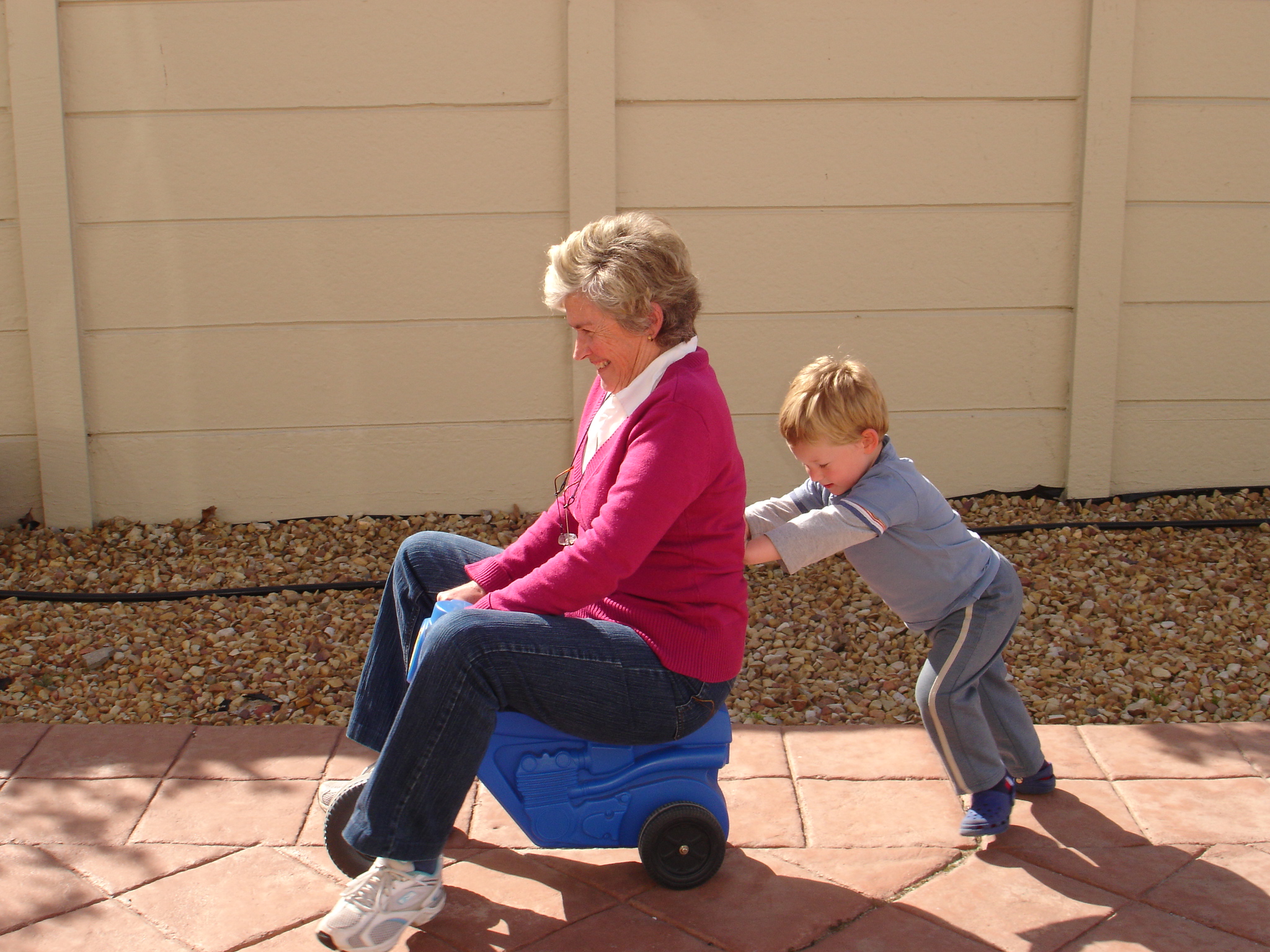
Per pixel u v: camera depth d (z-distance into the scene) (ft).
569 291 7.23
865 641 13.01
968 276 15.88
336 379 15.65
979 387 16.17
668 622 7.47
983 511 16.12
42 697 11.55
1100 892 8.20
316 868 8.54
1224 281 16.17
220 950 7.55
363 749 10.46
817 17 15.12
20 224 14.92
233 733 10.75
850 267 15.75
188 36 14.78
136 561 14.87
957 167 15.58
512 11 14.93
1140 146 15.74
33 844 8.79
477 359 15.72
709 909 8.03
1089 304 15.81
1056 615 13.39
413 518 16.01
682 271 7.32
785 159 15.43
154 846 8.80
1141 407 16.48
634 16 14.97
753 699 11.77
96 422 15.55
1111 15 15.10
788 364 15.90
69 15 14.66
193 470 15.72
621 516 7.01
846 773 10.05
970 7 15.21
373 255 15.38
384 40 14.90
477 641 6.98
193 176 15.06
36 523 15.84
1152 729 10.82
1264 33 15.60
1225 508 16.28
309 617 13.39
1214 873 8.41
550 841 7.95
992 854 8.73
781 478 16.16
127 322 15.33
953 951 7.54
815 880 8.39
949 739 8.68
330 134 15.06
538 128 15.20
